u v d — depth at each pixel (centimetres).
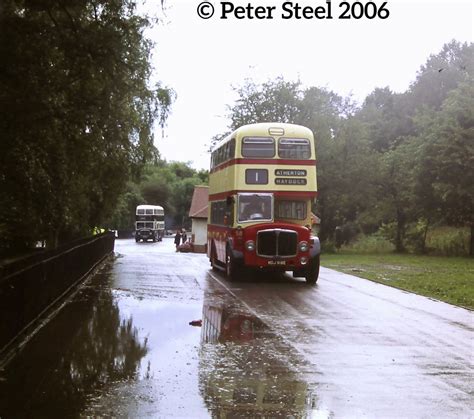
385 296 1764
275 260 2094
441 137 4259
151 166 2609
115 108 1284
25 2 1102
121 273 2331
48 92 1105
